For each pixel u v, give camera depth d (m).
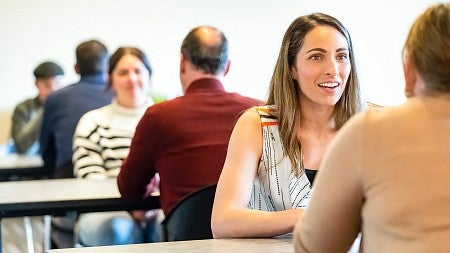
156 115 2.93
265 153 2.19
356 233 1.52
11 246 4.84
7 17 6.31
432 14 1.44
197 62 3.02
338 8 6.08
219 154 2.90
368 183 1.41
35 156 5.26
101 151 3.67
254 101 3.03
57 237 3.95
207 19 6.46
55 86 5.43
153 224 3.65
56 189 3.20
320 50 2.16
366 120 1.43
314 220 1.50
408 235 1.36
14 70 6.34
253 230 2.00
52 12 6.36
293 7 6.36
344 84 2.20
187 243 1.99
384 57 5.91
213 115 2.95
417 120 1.40
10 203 2.84
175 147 2.92
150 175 3.02
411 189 1.36
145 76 3.75
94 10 6.39
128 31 6.44
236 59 6.43
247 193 2.12
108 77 3.85
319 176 1.49
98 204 2.97
